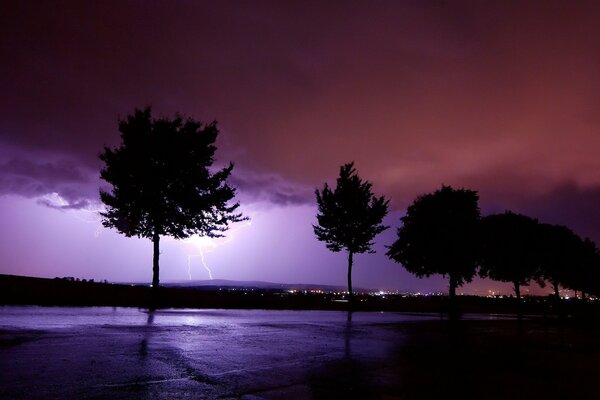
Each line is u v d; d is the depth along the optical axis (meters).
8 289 19.19
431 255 36.75
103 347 7.77
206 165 25.53
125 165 23.08
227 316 17.38
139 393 5.02
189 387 5.46
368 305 34.88
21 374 5.44
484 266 44.69
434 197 38.31
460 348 10.90
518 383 6.82
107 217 24.39
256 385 5.80
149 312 17.30
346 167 33.47
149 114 23.89
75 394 4.77
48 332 9.18
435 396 5.77
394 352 9.60
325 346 9.91
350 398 5.44
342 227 32.41
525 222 44.91
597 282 62.06
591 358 10.10
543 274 50.47
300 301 31.75
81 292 21.91
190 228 24.55
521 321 24.53
